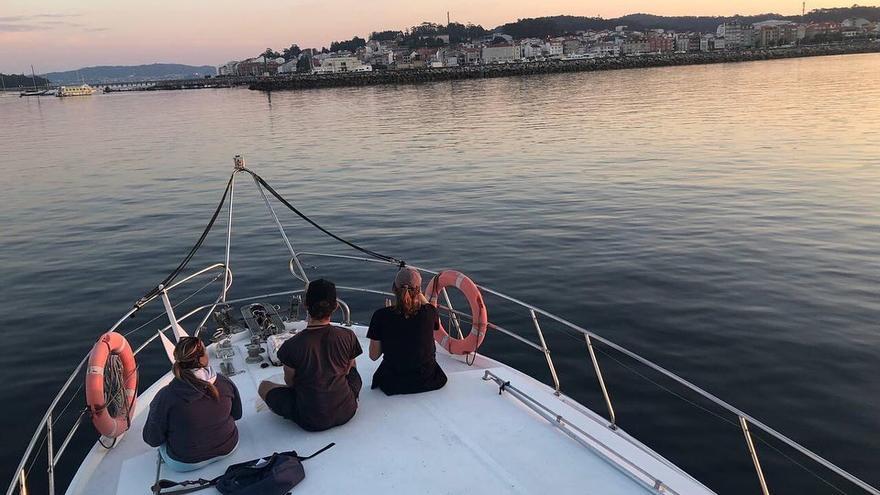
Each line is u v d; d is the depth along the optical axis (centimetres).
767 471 695
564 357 978
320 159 3312
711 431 771
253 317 685
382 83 14038
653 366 493
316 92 11981
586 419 518
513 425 500
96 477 466
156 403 432
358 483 429
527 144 3472
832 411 795
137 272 1501
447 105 6844
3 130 6288
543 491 424
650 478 432
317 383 480
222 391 445
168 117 7275
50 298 1330
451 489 424
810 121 3841
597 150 3120
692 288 1224
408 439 480
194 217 2067
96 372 475
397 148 3606
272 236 1795
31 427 838
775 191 2039
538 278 1332
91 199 2416
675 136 3478
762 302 1139
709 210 1834
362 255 1573
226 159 3425
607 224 1734
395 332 534
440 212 1986
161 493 416
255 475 419
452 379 578
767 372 895
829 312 1083
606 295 1212
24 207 2298
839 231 1567
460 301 1259
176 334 646
